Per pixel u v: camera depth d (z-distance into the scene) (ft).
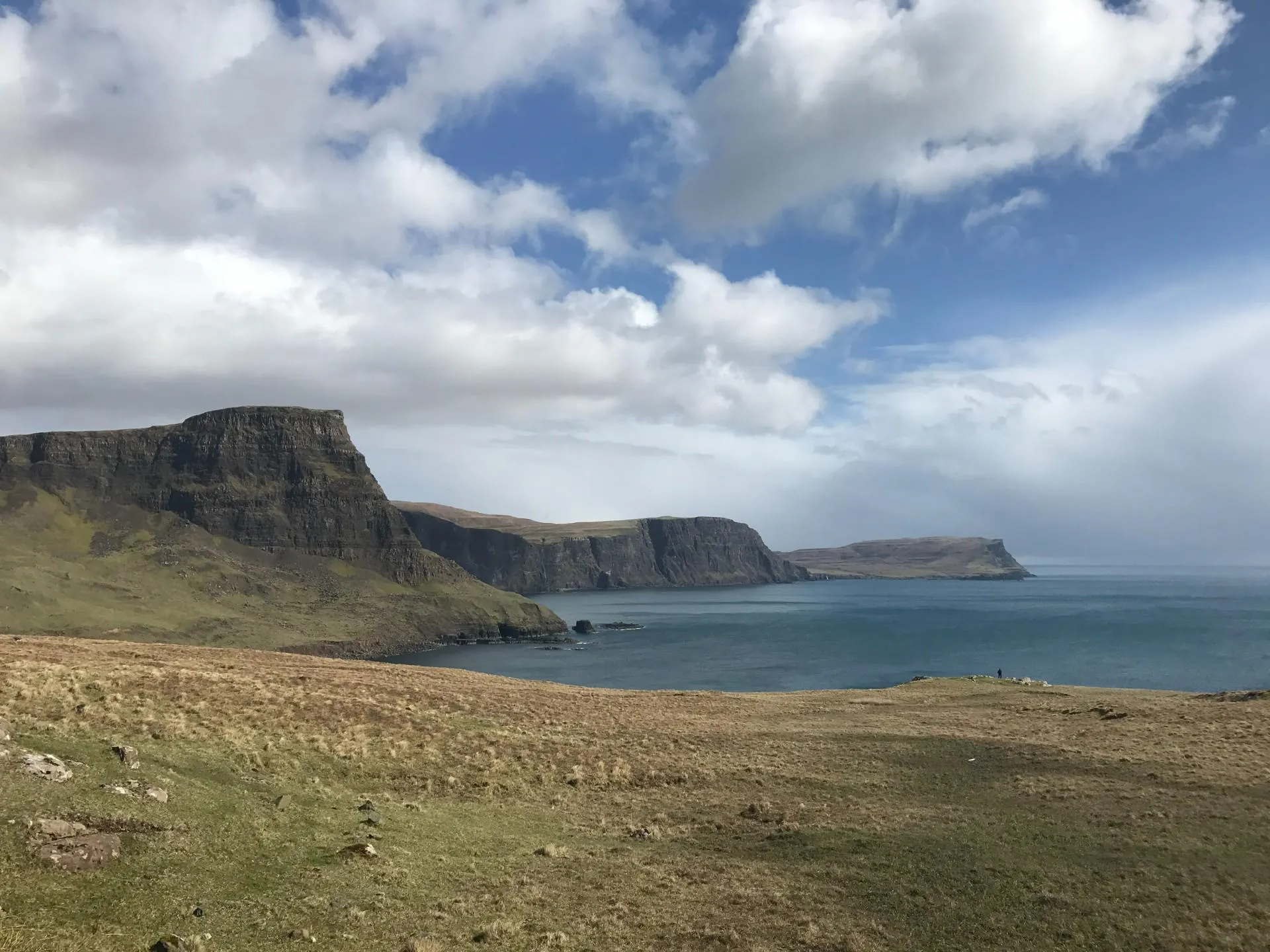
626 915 73.20
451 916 70.08
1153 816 99.76
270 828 84.28
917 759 140.56
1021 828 98.02
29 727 99.71
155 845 71.87
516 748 136.15
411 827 94.22
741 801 116.26
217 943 58.29
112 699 119.24
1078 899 76.07
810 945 67.77
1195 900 75.31
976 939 69.10
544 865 86.74
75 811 73.46
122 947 54.70
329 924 64.90
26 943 51.75
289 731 123.13
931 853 89.81
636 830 102.58
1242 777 115.85
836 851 92.38
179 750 103.04
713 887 81.46
